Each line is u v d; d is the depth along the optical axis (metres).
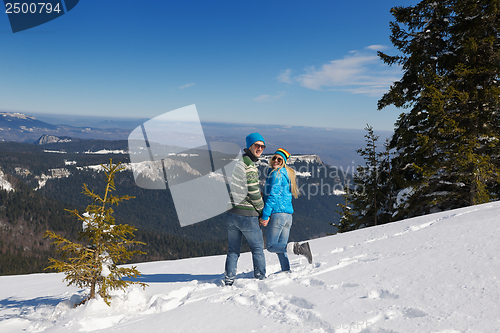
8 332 2.45
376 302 1.84
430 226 4.48
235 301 2.26
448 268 2.29
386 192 17.11
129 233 2.93
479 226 3.68
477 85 12.51
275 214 3.31
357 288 2.15
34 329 2.45
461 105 12.22
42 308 3.07
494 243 2.79
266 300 2.12
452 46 13.60
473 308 1.57
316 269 2.98
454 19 13.30
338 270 2.78
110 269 2.92
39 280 5.94
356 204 18.41
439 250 2.87
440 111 12.08
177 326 1.93
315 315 1.72
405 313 1.63
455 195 12.98
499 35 12.70
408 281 2.14
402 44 14.11
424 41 14.09
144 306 2.75
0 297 4.28
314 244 5.39
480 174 11.55
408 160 14.02
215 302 2.34
